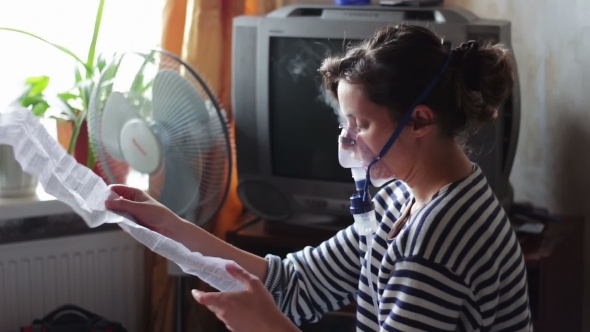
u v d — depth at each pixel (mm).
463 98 1118
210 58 2287
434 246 1073
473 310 1102
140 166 1914
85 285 2279
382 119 1122
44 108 2199
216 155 1907
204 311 2428
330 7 2080
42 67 2314
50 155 1157
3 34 2256
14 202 2150
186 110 1873
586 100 2111
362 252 1312
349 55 1150
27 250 2174
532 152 2299
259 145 2146
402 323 1067
